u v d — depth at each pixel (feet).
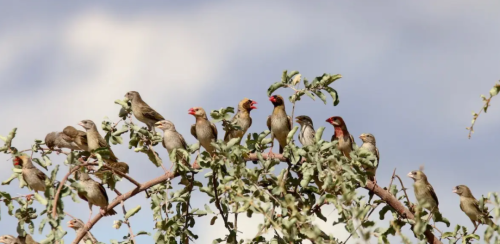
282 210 36.17
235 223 41.73
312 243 35.32
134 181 42.91
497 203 33.17
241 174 36.24
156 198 41.37
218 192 42.22
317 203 35.42
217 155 40.01
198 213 42.39
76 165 36.11
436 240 40.11
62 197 34.01
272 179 36.09
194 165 46.62
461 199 52.21
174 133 51.08
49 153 48.52
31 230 39.11
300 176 40.57
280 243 36.83
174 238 41.83
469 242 39.81
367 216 35.83
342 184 33.83
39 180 48.60
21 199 39.06
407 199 42.70
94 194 49.21
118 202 42.98
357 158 37.86
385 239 33.50
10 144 44.98
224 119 44.09
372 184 41.83
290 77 43.11
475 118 38.06
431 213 40.22
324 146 37.42
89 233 49.55
